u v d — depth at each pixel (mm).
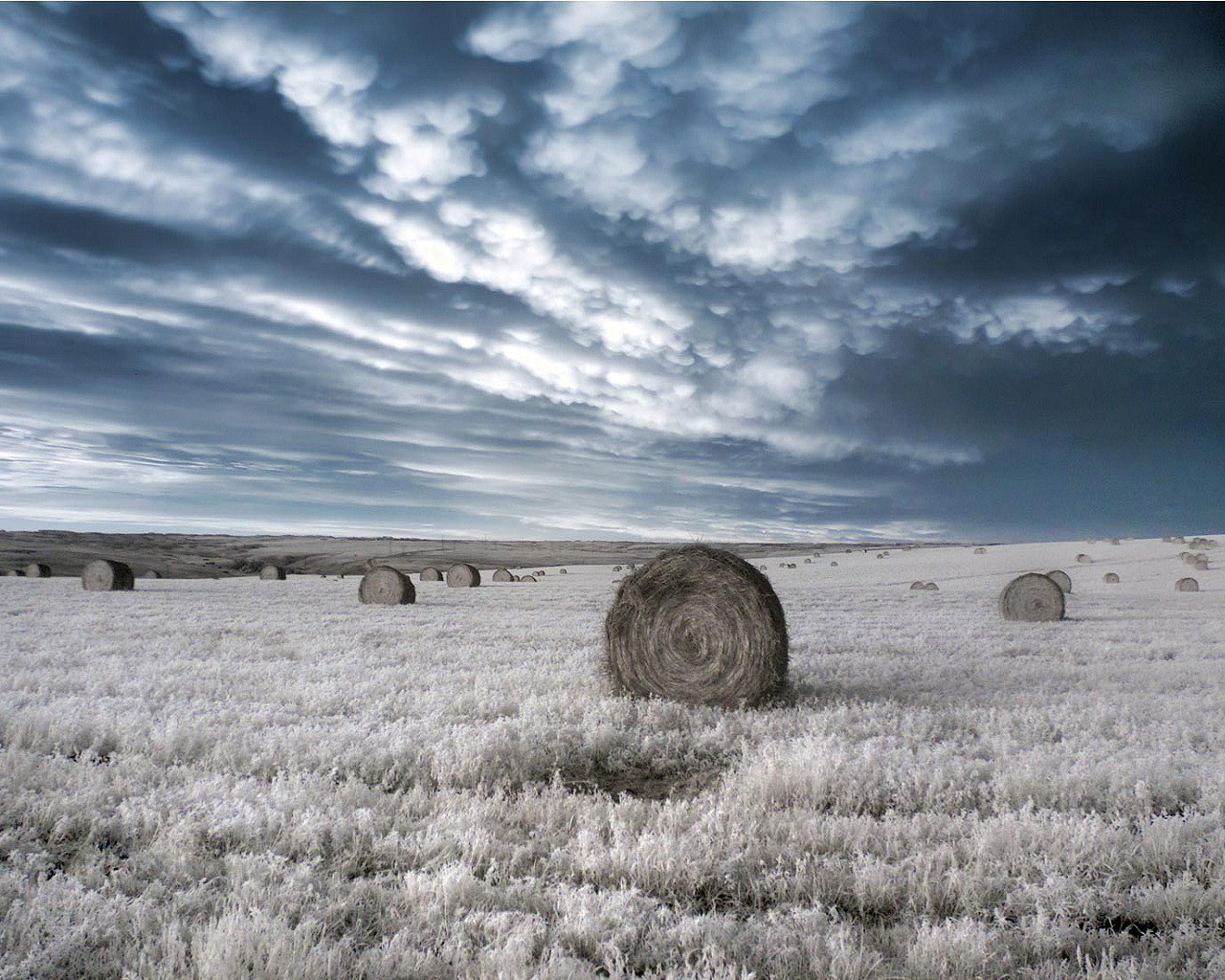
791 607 26875
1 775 5230
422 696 8375
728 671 9250
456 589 41062
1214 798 5090
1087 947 3338
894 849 4320
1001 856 4289
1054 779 5418
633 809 5012
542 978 2896
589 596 33250
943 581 46094
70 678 8992
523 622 19031
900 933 3391
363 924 3506
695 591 9445
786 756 5879
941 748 6270
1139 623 20109
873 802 5191
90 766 5473
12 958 3012
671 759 6766
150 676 9516
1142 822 4547
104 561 33094
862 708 8188
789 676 10648
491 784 5727
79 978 3000
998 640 15523
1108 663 11953
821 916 3488
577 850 4266
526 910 3629
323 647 13109
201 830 4434
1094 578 45125
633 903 3615
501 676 9891
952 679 10344
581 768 6516
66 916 3254
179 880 3830
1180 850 4270
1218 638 15969
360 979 2990
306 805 4848
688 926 3324
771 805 5094
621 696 9422
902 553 80312
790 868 4168
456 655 12336
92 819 4520
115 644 12930
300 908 3506
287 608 23906
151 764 5547
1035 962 3244
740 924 3506
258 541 134250
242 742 6191
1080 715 7742
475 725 6973
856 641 14953
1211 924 3561
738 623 9281
